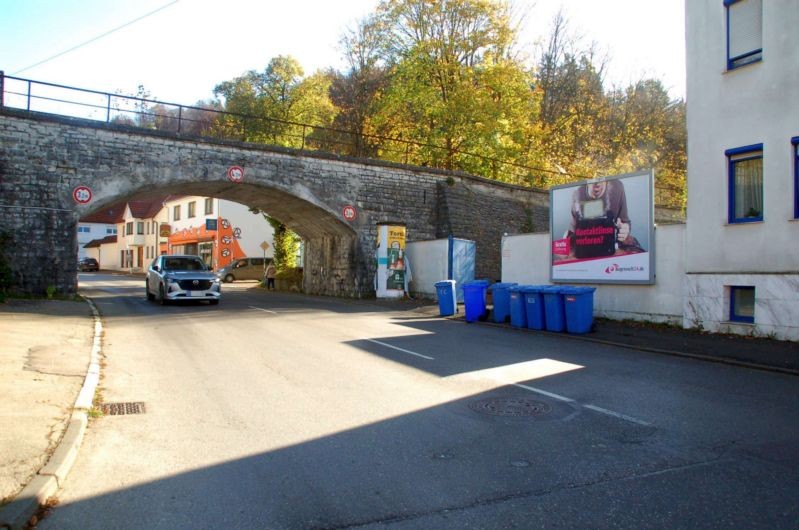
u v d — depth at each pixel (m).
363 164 25.44
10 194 18.45
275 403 6.70
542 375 8.40
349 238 26.11
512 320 14.45
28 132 18.78
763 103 11.73
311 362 9.27
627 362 9.61
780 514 3.78
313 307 19.91
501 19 33.59
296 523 3.68
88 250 81.25
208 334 12.48
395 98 34.19
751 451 5.07
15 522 3.51
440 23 33.66
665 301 13.81
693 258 12.91
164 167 21.02
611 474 4.50
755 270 11.73
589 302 13.03
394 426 5.79
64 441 5.02
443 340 11.92
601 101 43.44
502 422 5.93
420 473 4.52
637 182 14.34
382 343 11.38
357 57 43.91
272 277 33.94
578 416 6.18
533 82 36.09
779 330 11.28
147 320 15.05
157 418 6.09
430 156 34.03
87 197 19.59
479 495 4.10
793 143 11.23
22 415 5.73
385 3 34.03
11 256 18.38
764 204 11.62
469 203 27.75
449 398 6.94
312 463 4.76
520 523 3.65
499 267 28.78
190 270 20.64
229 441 5.34
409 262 24.70
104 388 7.41
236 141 22.34
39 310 15.26
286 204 26.02
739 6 12.34
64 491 4.20
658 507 3.89
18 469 4.34
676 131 42.50
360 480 4.39
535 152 36.78
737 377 8.41
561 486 4.26
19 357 8.59
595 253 15.31
